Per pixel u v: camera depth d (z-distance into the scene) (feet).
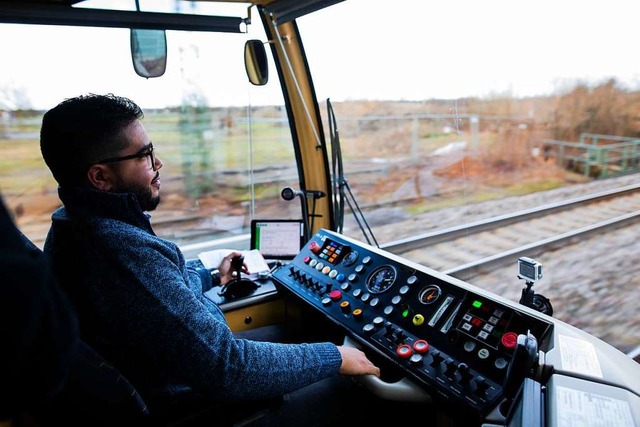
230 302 5.83
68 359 1.47
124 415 2.86
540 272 3.84
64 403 2.55
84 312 3.02
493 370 3.30
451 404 3.23
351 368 3.61
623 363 3.12
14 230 1.47
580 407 2.55
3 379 1.33
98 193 3.11
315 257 5.54
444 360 3.54
